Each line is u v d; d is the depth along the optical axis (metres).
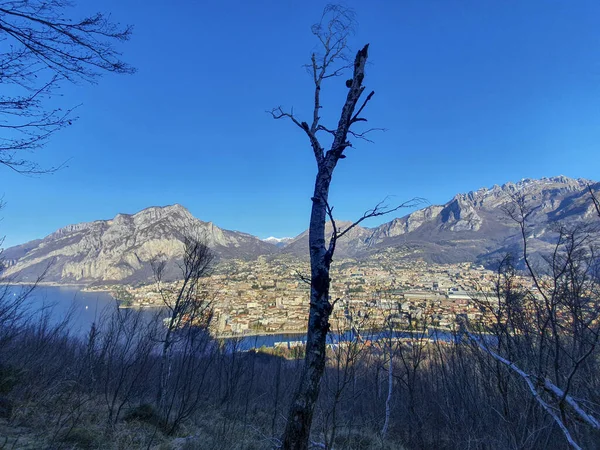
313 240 4.80
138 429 9.18
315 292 4.50
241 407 13.45
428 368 13.55
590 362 5.14
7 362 9.16
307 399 4.09
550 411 3.03
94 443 7.27
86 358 11.21
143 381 11.41
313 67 6.10
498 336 6.18
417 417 11.05
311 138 5.52
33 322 11.27
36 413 8.05
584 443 4.00
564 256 5.06
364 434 10.63
